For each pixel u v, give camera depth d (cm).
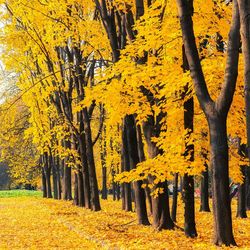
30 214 2500
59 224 1931
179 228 1572
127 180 1390
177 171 1315
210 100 1183
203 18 1420
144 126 1571
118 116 1488
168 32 1380
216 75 1341
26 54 2895
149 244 1246
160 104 1429
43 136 3058
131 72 1386
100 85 1456
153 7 1439
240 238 1387
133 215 2308
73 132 2998
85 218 2102
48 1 2200
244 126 1466
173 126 1512
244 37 774
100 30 2227
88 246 1296
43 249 1245
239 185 2328
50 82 2831
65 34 2191
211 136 1178
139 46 1419
